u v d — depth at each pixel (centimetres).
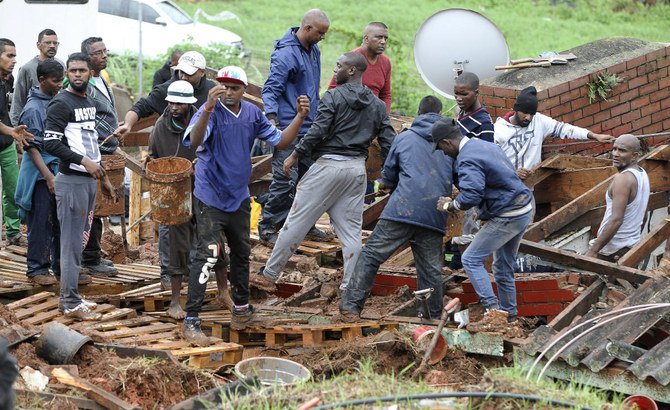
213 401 1243
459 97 1728
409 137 1609
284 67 1877
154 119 2169
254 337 1695
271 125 1548
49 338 1406
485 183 1532
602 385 1436
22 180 1727
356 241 1691
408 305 1697
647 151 2342
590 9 5919
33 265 1748
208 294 1795
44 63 1727
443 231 1612
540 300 1698
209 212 1527
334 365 1512
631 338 1477
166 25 4116
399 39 4903
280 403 1198
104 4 4097
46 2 2628
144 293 1762
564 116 2231
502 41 2275
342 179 1653
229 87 1490
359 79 1661
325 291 1803
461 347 1546
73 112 1540
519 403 1193
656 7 5978
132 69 3906
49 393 1274
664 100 2392
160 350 1437
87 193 1566
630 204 1809
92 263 1855
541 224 1906
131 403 1339
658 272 1648
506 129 1978
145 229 2412
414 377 1437
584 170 2062
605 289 1700
